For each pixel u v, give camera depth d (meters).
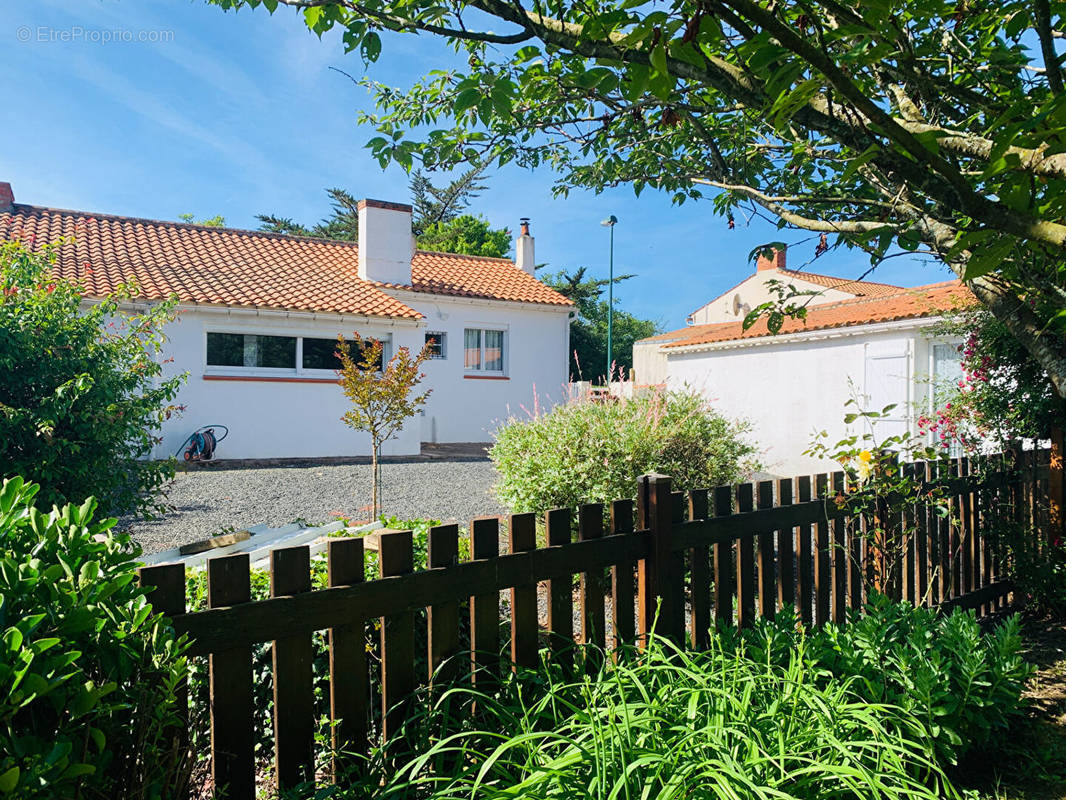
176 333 13.48
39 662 1.23
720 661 2.41
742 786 1.74
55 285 6.26
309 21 2.61
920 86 2.70
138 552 1.79
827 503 3.72
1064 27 2.78
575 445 5.97
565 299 21.41
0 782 1.08
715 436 6.55
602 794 1.71
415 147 3.04
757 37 2.01
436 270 21.05
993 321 5.00
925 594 4.20
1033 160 2.07
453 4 2.47
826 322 13.34
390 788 1.88
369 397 9.23
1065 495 4.73
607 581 4.84
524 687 2.42
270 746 2.46
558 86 3.49
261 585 2.62
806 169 4.41
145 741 1.47
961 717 2.75
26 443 5.73
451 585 2.26
